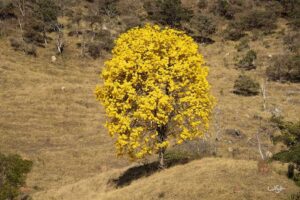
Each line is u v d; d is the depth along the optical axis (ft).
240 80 255.50
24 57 282.15
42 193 113.19
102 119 202.69
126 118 78.48
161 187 78.28
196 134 82.79
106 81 80.64
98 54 306.96
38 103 212.84
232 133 178.09
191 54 82.99
